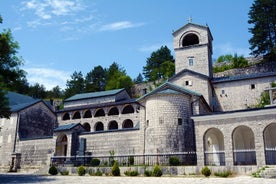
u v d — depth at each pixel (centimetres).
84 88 8694
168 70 7494
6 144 4419
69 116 5475
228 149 2275
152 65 8612
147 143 2938
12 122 4509
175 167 2297
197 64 4053
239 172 2106
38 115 4894
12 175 2850
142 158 2855
